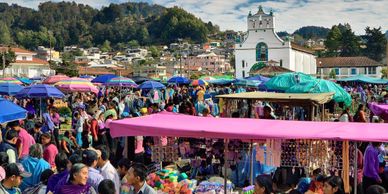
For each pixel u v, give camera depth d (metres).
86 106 25.09
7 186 6.55
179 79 39.41
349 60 94.81
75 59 164.12
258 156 9.12
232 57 162.62
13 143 9.80
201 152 10.80
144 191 6.50
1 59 75.44
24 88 21.62
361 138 6.87
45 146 10.17
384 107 12.82
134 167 6.48
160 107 22.03
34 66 88.31
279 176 9.60
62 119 24.36
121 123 8.10
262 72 32.75
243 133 7.23
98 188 6.03
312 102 13.36
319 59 98.12
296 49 82.81
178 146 10.34
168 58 162.88
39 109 22.44
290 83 16.50
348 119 16.41
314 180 8.11
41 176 7.66
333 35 133.62
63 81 26.14
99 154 7.70
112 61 154.38
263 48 80.69
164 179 9.60
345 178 8.26
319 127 7.84
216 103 27.05
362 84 52.69
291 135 7.04
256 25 81.00
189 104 17.78
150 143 12.15
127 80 31.89
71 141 14.55
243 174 10.83
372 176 9.67
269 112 15.16
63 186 6.19
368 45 128.50
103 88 42.00
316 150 8.52
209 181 10.37
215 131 7.36
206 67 147.12
